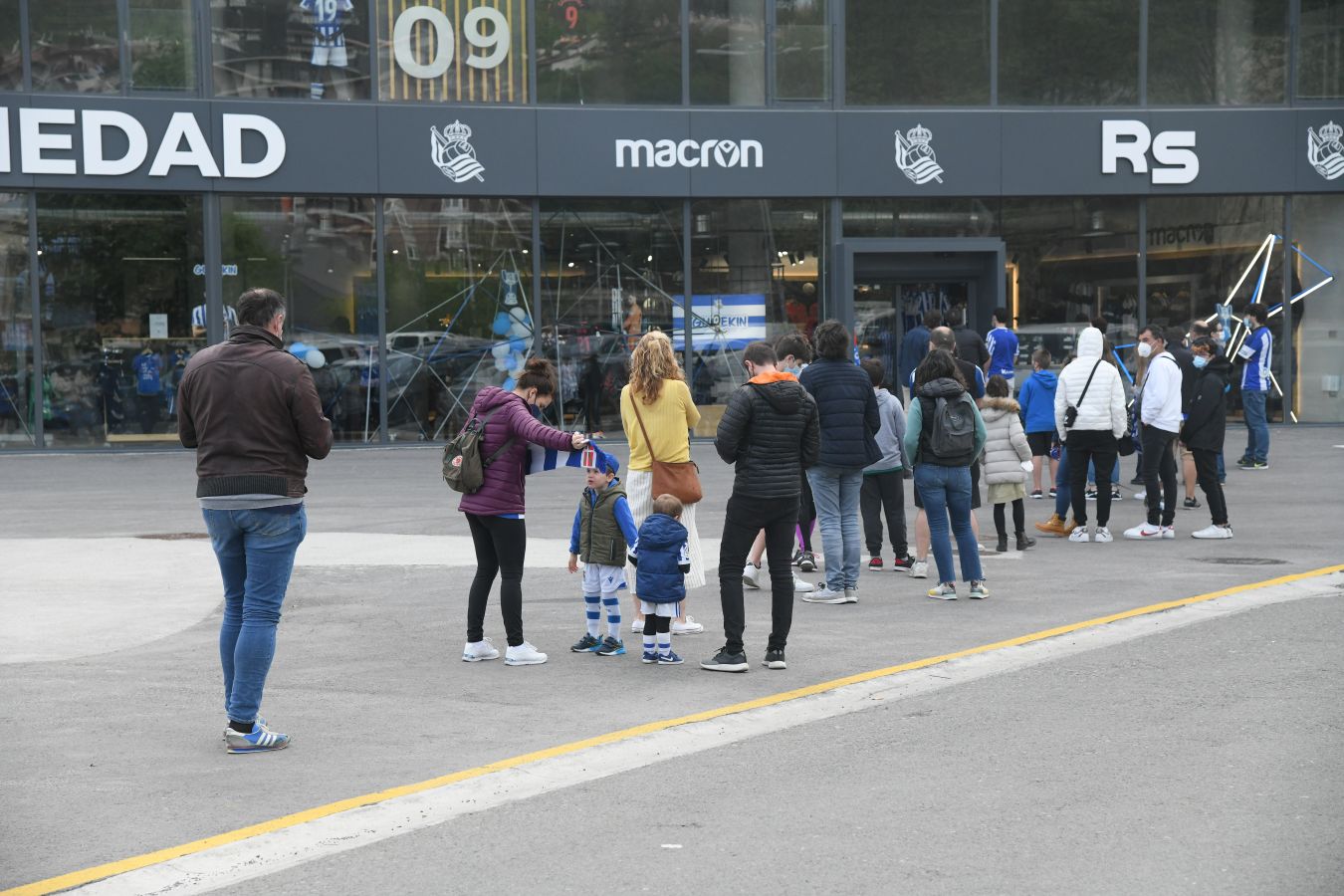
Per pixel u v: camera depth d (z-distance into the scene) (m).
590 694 10.03
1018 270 30.81
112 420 28.36
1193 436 17.19
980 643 11.50
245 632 8.55
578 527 11.38
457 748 8.66
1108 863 6.56
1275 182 31.03
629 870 6.58
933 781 7.89
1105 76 30.72
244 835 7.09
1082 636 11.59
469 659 11.07
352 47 28.67
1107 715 9.20
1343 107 31.19
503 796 7.71
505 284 29.42
